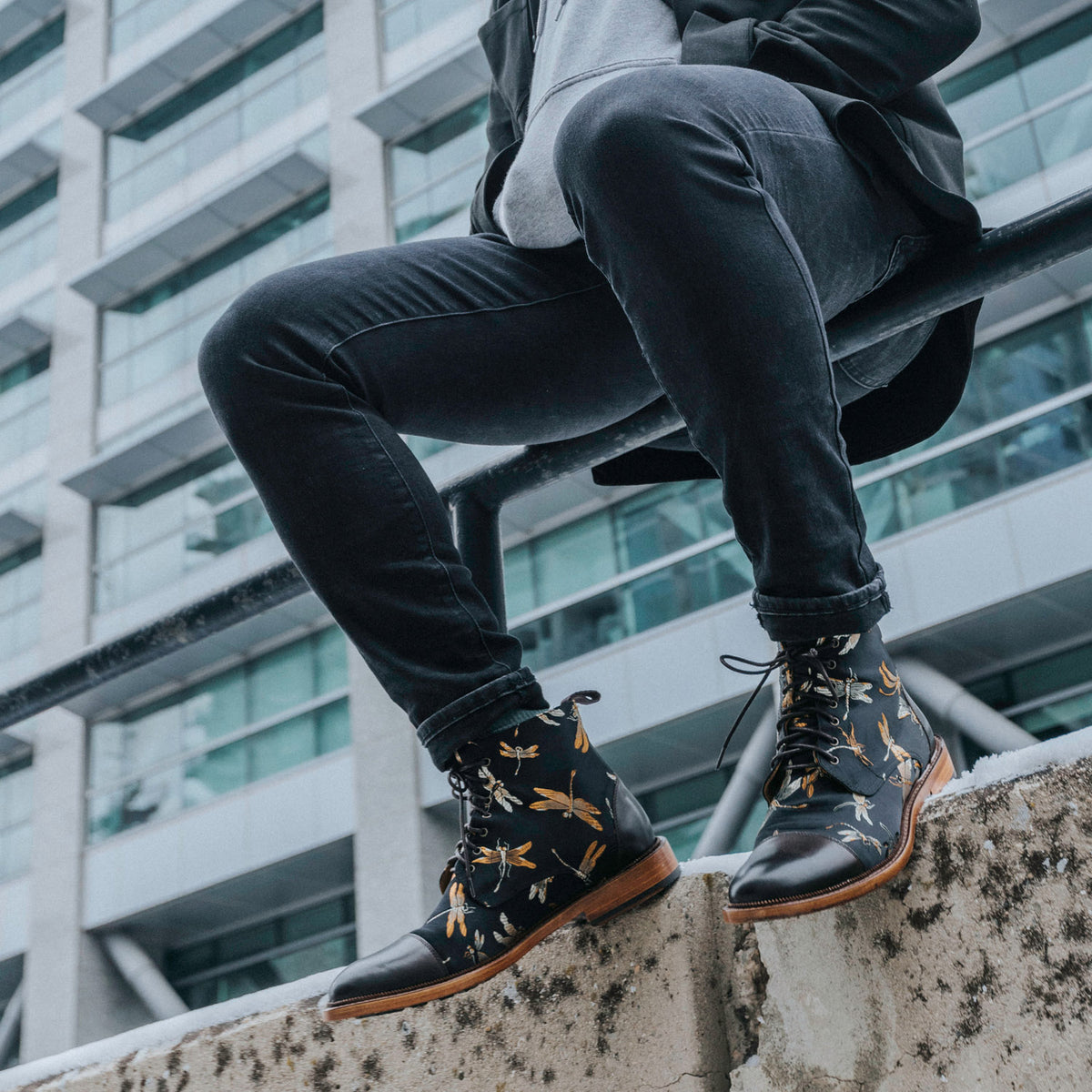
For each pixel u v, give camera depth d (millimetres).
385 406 938
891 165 894
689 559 10812
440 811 11344
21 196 17766
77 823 13297
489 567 1164
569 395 996
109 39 17656
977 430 9664
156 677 13438
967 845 749
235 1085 1018
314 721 12336
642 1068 834
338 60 15242
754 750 9422
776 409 775
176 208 15875
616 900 862
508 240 1038
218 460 14195
